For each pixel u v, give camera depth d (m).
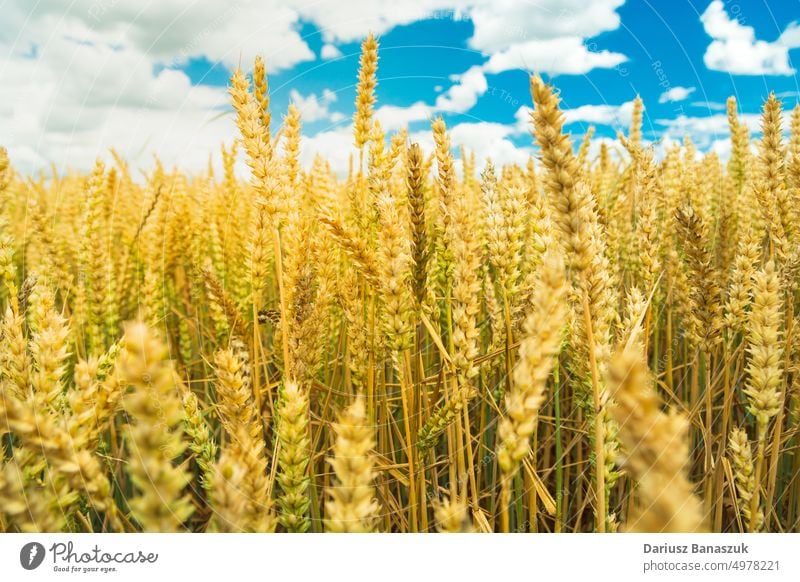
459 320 2.31
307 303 2.52
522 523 2.91
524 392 1.40
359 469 1.28
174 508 1.08
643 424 0.95
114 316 3.51
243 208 5.02
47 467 1.59
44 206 5.23
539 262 2.66
